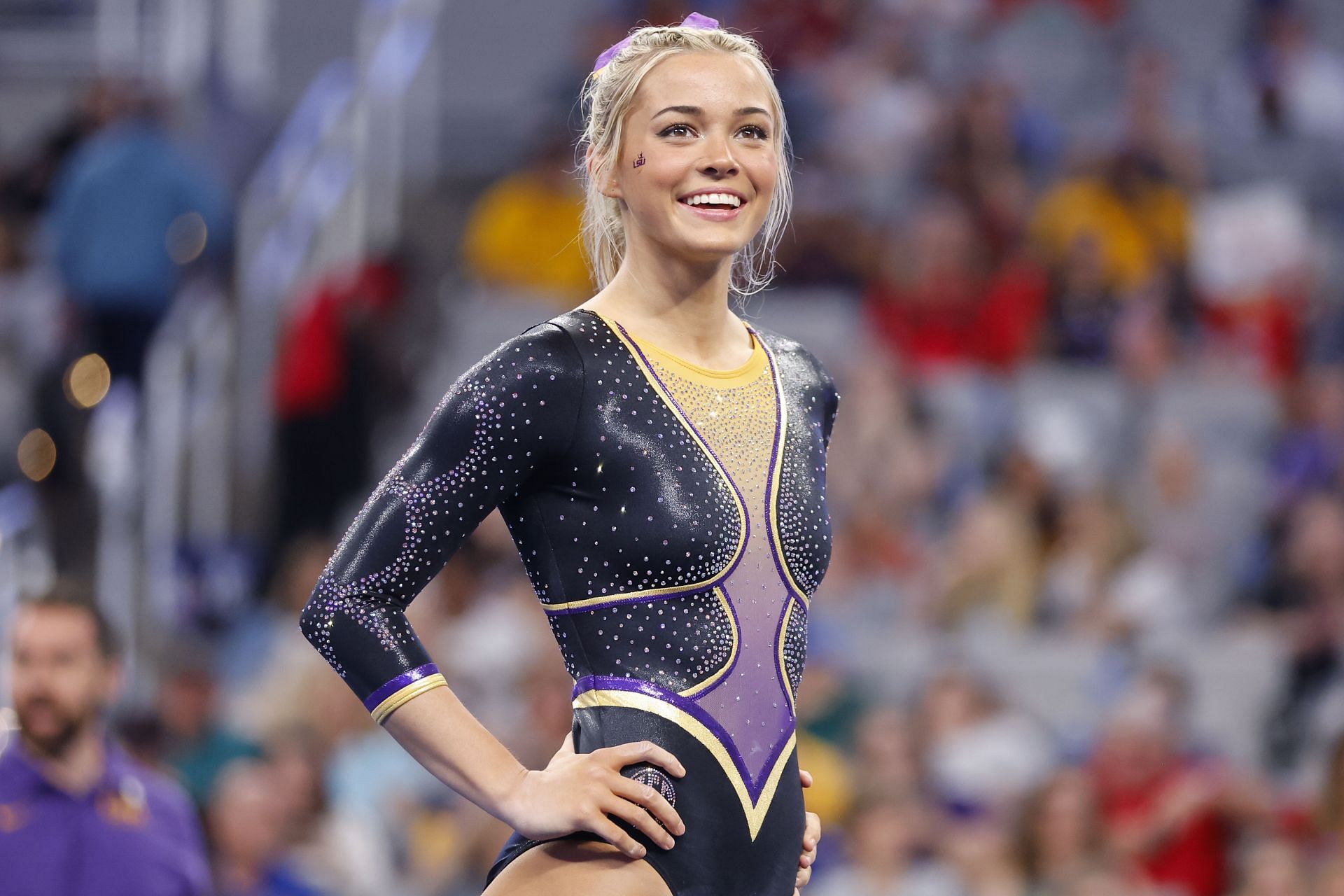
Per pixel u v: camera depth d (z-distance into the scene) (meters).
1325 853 17.83
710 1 32.12
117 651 12.28
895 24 32.38
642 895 7.08
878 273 28.11
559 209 29.56
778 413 7.89
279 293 28.86
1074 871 18.08
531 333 7.57
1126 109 30.94
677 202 7.65
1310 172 32.66
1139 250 28.45
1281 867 17.50
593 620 7.38
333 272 29.36
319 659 20.31
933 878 18.31
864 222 28.88
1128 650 22.42
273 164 31.44
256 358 28.42
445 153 35.62
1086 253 27.06
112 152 26.22
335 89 34.16
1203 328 28.30
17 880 11.77
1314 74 33.59
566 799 7.02
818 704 20.73
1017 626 22.62
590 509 7.41
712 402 7.68
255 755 19.61
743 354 8.06
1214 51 36.50
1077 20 33.66
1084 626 22.69
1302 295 28.78
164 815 12.48
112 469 24.62
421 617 22.70
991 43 33.41
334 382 27.22
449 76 38.47
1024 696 22.06
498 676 21.69
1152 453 24.47
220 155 32.38
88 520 24.58
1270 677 22.23
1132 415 26.06
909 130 30.25
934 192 28.97
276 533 27.06
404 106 34.00
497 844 18.64
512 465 7.40
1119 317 26.88
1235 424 26.02
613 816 7.09
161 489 25.33
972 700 20.48
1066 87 33.06
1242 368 27.33
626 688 7.28
